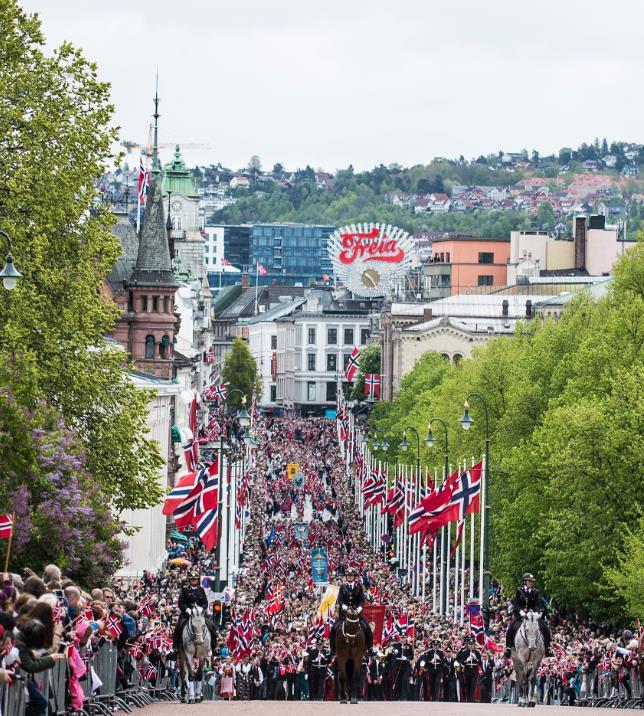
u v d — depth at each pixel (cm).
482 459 15600
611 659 10444
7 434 9631
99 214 12131
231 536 18975
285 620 14825
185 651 8788
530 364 18112
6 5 11375
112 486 11931
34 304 11044
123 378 12288
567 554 13562
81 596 7175
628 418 13762
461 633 13338
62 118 11381
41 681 5900
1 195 11062
